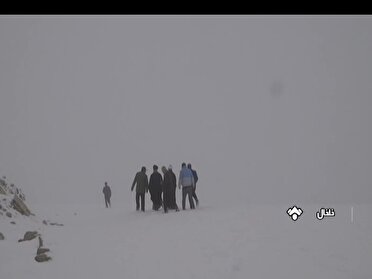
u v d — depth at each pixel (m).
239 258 8.83
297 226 11.40
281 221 12.18
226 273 8.09
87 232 13.17
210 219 13.34
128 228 13.53
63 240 11.68
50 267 8.90
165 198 17.25
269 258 8.74
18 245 10.62
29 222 13.84
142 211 19.17
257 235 10.57
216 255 9.16
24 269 8.77
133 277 8.15
